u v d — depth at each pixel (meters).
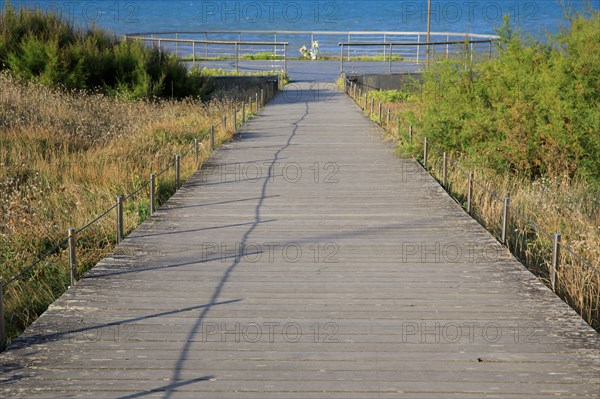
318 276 10.00
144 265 10.51
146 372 6.91
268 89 41.88
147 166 19.55
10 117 23.91
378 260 10.80
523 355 7.32
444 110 20.86
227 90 44.22
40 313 9.84
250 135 25.98
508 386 6.62
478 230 12.73
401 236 12.29
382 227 12.95
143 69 37.00
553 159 17.89
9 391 6.51
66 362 7.14
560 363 7.13
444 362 7.15
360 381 6.73
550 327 8.10
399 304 8.87
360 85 48.84
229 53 78.38
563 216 14.14
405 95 42.31
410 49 86.31
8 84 30.31
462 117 20.53
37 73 34.38
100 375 6.84
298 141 24.42
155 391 6.52
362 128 28.16
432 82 22.16
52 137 21.81
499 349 7.47
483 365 7.08
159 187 16.94
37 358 7.23
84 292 9.29
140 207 14.40
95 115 28.28
